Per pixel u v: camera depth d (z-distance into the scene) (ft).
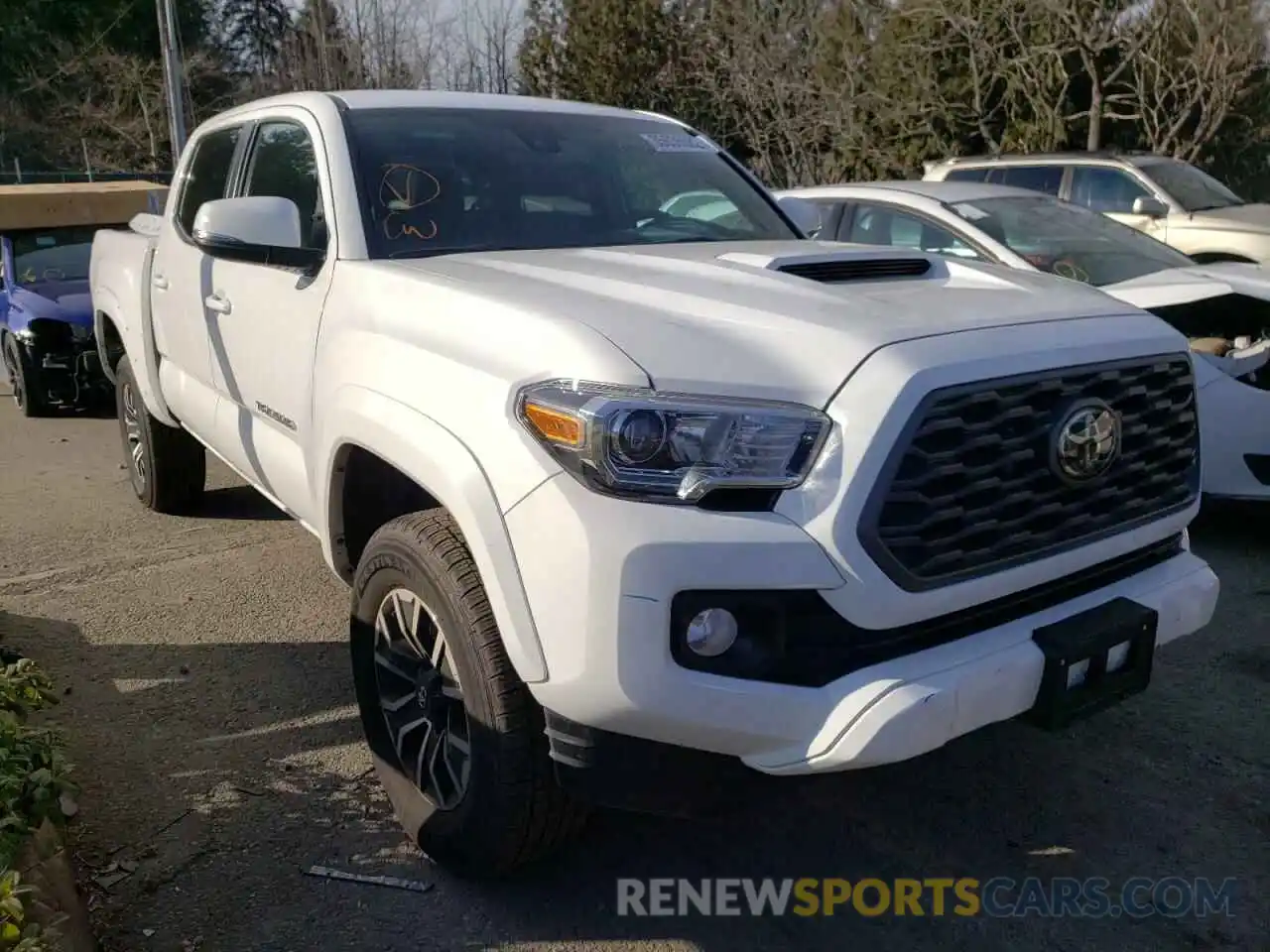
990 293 9.48
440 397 8.87
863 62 65.67
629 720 7.63
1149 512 9.36
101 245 20.53
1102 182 37.58
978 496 8.07
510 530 8.02
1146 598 9.15
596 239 12.31
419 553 9.12
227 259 11.95
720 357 7.91
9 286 32.24
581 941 9.15
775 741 7.72
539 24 83.97
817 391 7.73
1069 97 62.28
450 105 13.29
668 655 7.48
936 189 23.03
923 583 7.79
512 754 8.61
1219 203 36.63
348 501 10.78
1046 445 8.39
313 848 10.29
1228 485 17.03
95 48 107.96
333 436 10.27
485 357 8.64
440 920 9.36
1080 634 8.49
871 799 11.17
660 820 10.82
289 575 17.34
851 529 7.52
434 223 11.69
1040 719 8.49
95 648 14.66
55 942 8.17
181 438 19.33
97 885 9.73
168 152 95.35
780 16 63.72
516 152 12.85
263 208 11.35
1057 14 53.57
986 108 64.54
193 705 13.04
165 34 57.82
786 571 7.45
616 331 8.17
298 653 14.48
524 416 8.08
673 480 7.55
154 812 10.84
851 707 7.62
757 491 7.62
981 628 8.40
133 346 18.11
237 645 14.74
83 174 96.94
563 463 7.81
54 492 22.57
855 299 8.84
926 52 62.44
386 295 10.12
